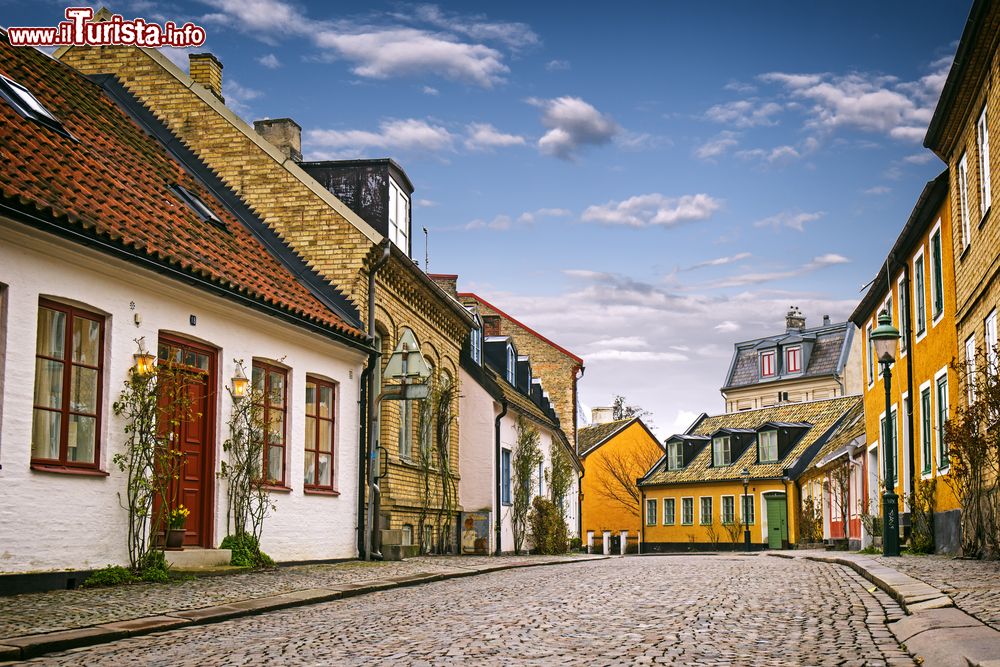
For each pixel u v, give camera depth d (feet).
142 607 31.86
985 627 22.06
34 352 37.42
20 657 23.18
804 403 184.85
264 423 52.06
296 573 47.98
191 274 45.80
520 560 71.61
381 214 71.92
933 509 68.80
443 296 79.97
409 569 53.26
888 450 64.95
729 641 24.02
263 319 52.49
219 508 49.34
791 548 163.32
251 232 65.16
